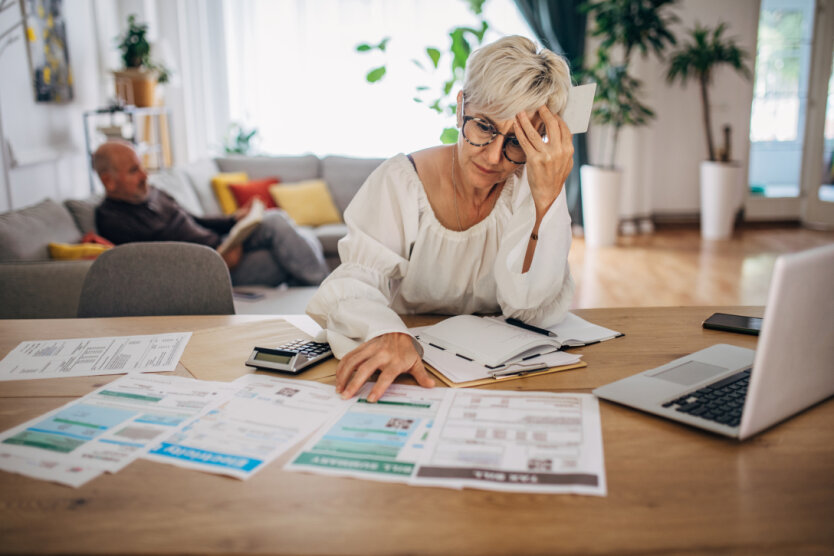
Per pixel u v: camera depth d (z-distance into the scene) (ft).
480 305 4.75
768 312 2.55
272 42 19.70
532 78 3.52
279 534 2.23
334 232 14.49
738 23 20.65
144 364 3.76
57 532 2.24
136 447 2.80
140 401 3.25
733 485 2.50
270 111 20.04
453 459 2.68
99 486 2.51
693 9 20.56
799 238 19.97
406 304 4.83
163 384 3.47
